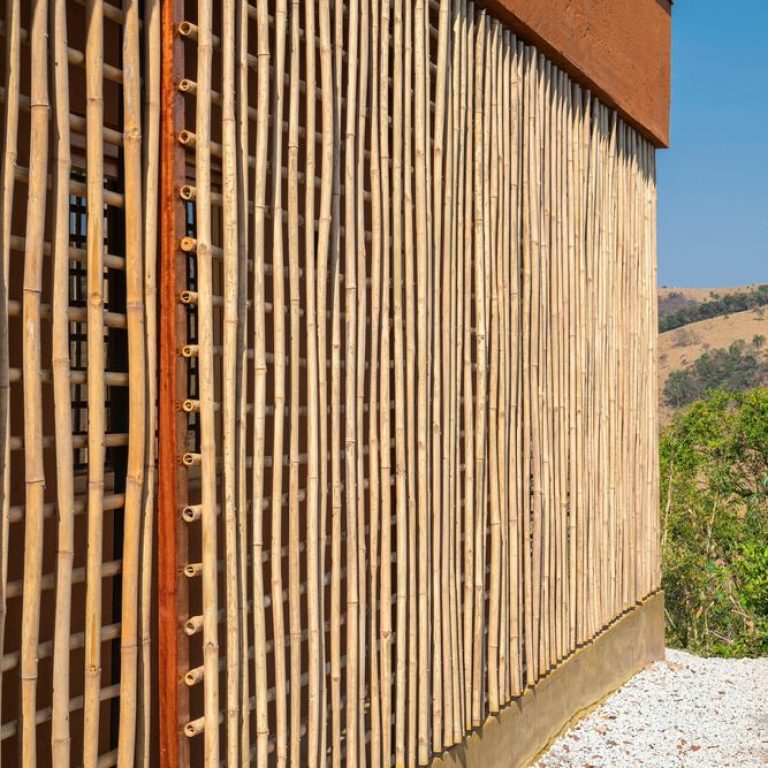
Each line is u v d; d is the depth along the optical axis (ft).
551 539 15.17
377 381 10.53
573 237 15.94
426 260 11.34
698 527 32.71
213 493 7.80
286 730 8.70
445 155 12.05
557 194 15.40
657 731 16.57
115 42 9.98
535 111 14.60
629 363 18.72
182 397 7.58
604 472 17.29
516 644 13.73
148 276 7.39
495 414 13.24
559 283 15.40
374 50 10.35
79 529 10.12
